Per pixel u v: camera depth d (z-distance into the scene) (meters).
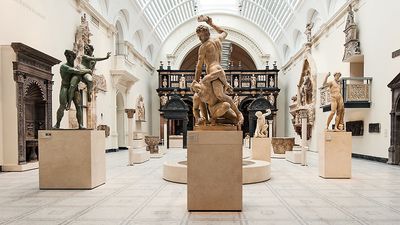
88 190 6.83
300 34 26.83
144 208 5.23
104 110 18.86
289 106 28.03
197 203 5.04
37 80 11.13
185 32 33.97
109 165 12.03
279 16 28.05
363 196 6.21
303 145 11.98
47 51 12.65
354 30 15.20
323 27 19.72
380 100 13.09
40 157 6.90
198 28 5.59
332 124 17.58
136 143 21.44
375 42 13.56
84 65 7.54
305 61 23.03
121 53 23.30
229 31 34.03
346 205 5.44
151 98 33.31
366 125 14.28
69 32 14.55
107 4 19.52
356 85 13.95
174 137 25.44
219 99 5.38
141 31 27.62
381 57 13.05
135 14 24.27
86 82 7.29
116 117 21.88
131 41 25.06
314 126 20.53
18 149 10.01
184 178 7.74
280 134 32.56
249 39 33.94
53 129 6.97
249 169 7.73
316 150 19.89
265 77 30.97
